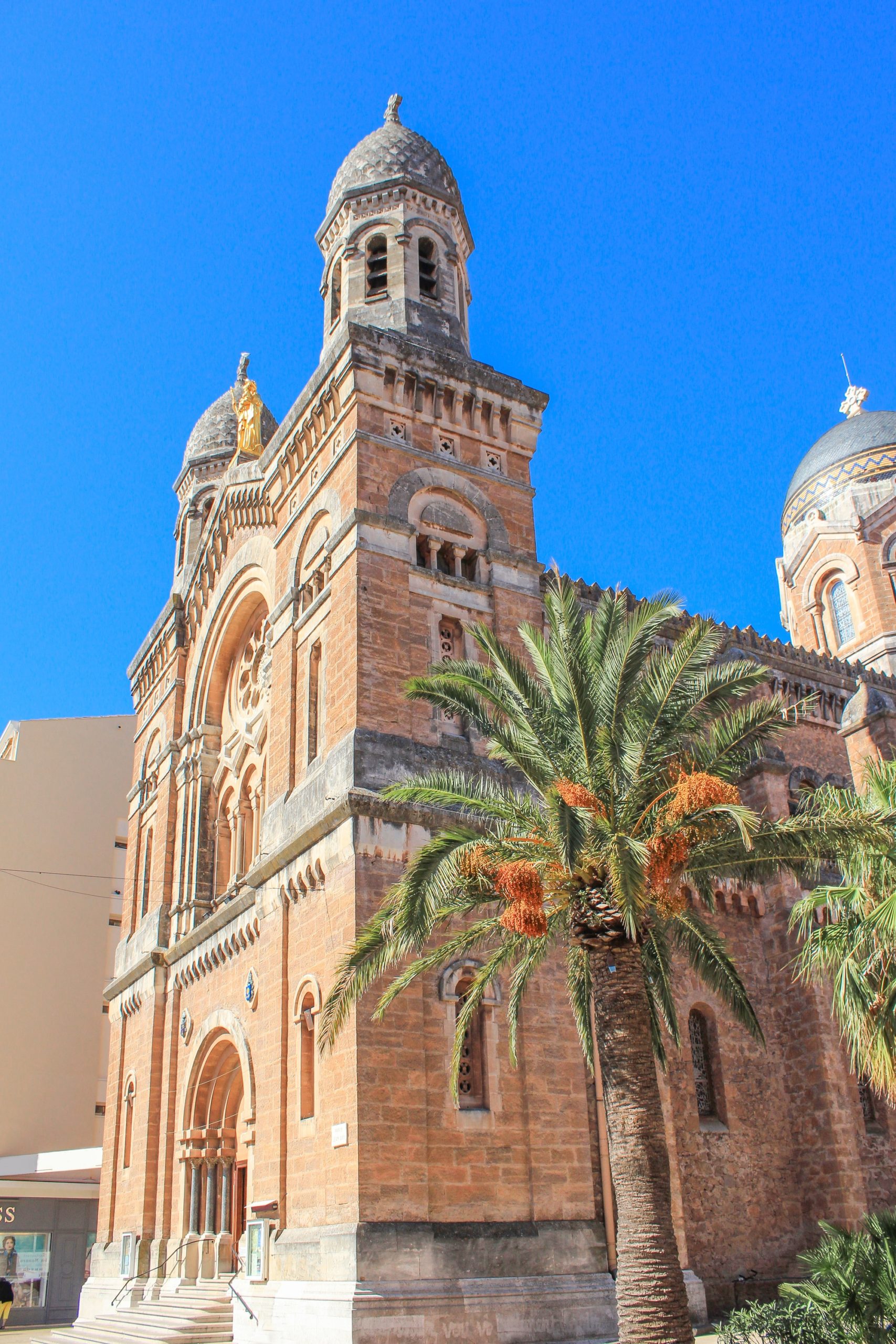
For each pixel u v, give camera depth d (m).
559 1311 21.92
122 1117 38.09
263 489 33.97
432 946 23.95
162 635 42.91
